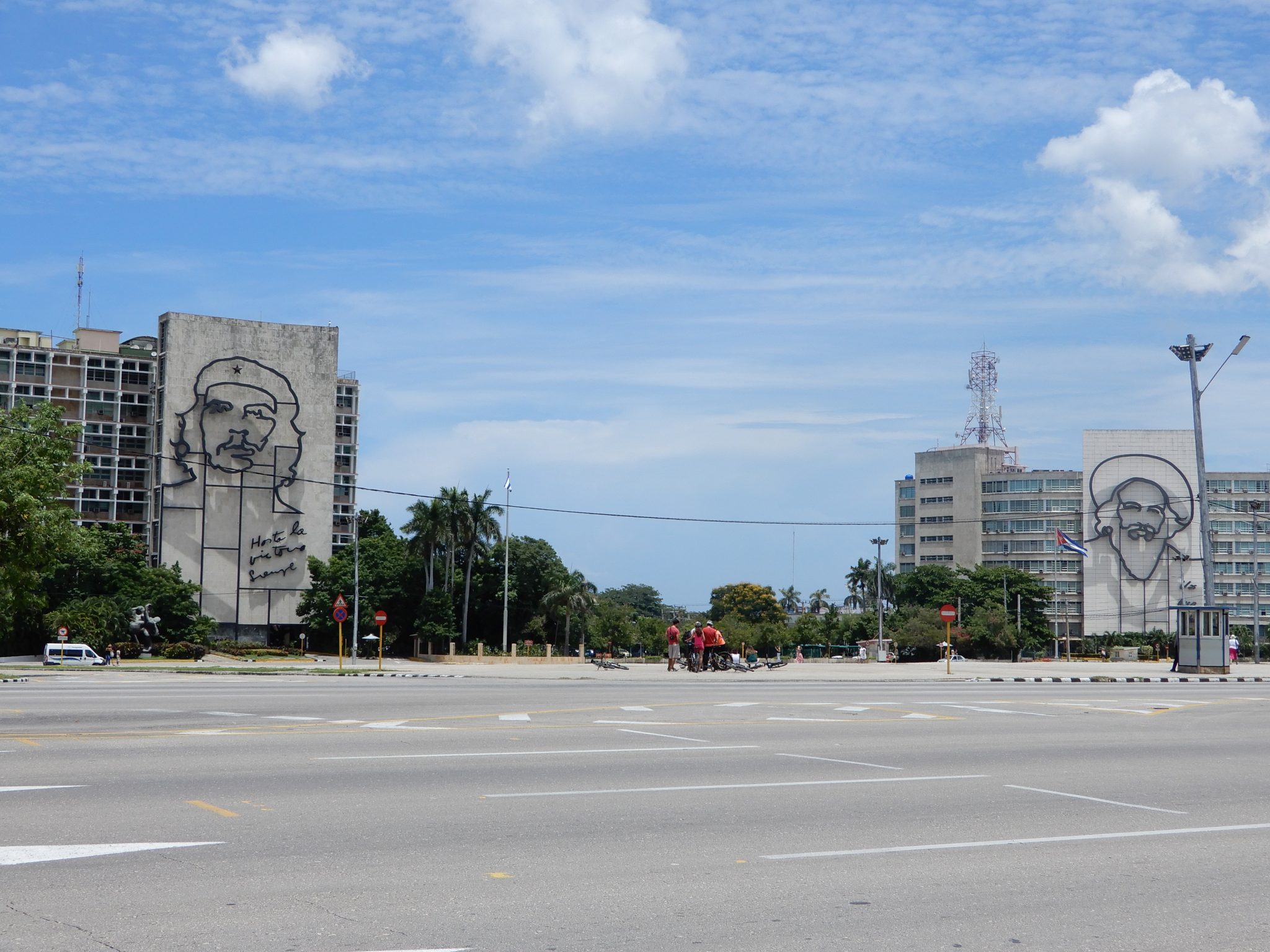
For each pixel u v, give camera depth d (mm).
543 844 9516
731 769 14039
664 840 9789
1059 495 159000
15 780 12289
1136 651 74125
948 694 31172
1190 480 141125
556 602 105625
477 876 8414
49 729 17578
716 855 9266
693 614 191000
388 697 26391
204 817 10320
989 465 167000
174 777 12609
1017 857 9414
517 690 30109
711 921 7387
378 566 99562
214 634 99438
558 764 14203
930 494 168750
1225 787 13469
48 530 43938
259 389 102688
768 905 7793
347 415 130125
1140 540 140625
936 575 137250
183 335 100500
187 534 99500
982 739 18125
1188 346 45750
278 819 10320
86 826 9828
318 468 104500
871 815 11148
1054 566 157750
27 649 80250
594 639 119938
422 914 7387
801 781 13195
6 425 45469
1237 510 151500
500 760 14438
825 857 9258
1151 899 8195
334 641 103688
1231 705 27406
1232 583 151000
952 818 11117
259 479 102125
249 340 102750
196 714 20703
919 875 8750
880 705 25750
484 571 107438
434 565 103188
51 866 8430
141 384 111500
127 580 88812
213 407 100875
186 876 8227
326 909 7469
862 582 177000
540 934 7020
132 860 8656
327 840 9469
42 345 114938
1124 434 142250
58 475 45219
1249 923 7617
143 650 84125
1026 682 40281
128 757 14188
